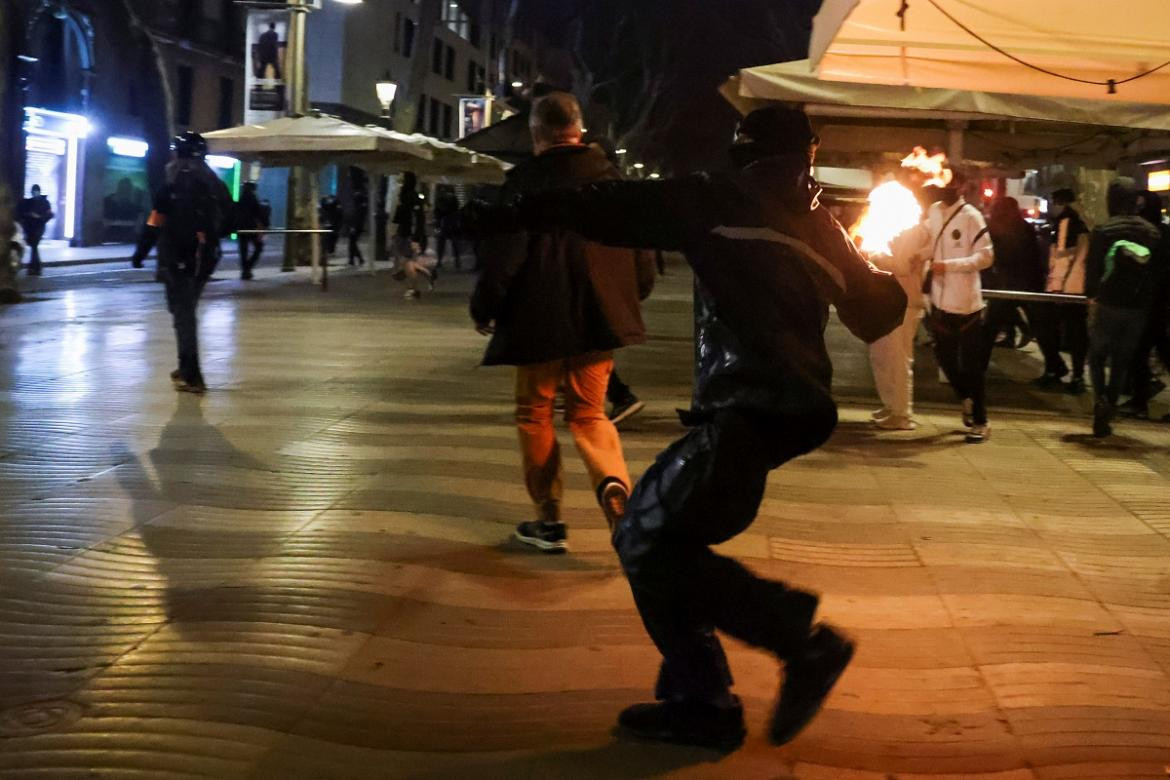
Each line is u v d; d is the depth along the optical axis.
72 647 3.98
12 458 6.57
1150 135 11.30
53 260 26.81
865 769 3.34
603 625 4.36
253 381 9.54
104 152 36.22
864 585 4.95
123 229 37.78
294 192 25.48
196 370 8.76
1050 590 4.95
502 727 3.52
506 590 4.70
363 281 22.83
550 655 4.07
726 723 3.38
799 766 3.34
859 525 5.86
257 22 24.28
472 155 25.09
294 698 3.64
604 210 3.20
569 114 4.88
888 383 8.45
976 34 6.98
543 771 3.25
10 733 3.35
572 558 5.13
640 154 53.19
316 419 7.99
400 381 9.81
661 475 3.18
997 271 10.88
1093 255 8.20
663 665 3.54
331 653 4.00
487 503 5.97
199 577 4.71
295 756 3.28
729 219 3.17
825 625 3.16
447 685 3.80
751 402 3.05
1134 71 7.43
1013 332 14.67
